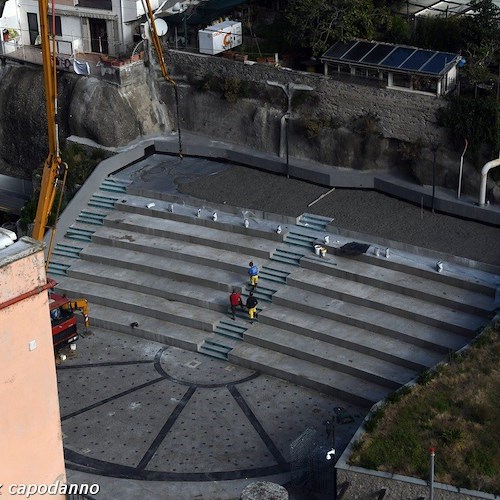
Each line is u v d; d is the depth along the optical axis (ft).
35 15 205.98
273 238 165.89
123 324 158.20
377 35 187.42
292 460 126.21
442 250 157.17
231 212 172.86
